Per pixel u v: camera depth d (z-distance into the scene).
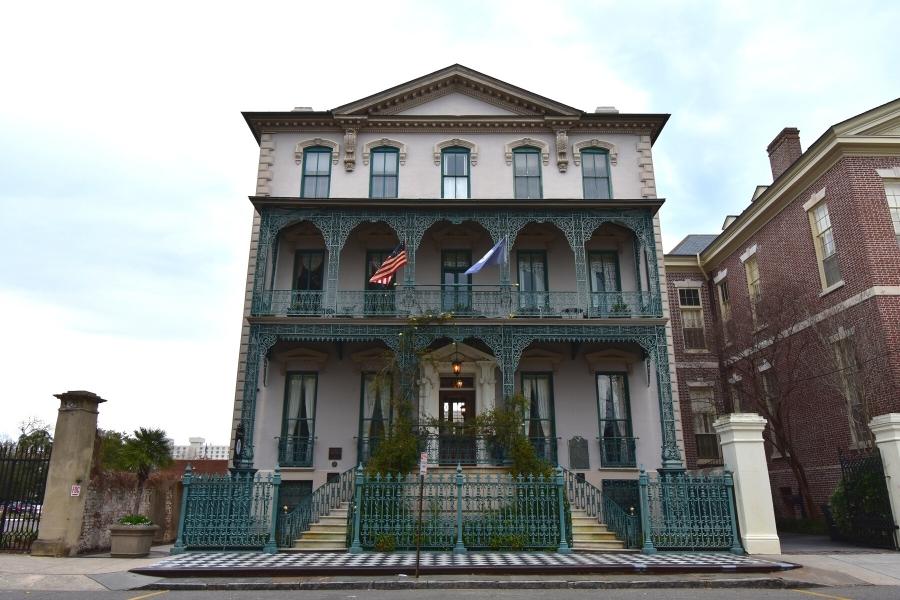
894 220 17.50
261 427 18.25
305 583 10.20
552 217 18.69
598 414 18.81
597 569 11.17
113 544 12.96
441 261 20.14
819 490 19.05
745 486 13.28
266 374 18.66
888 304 16.62
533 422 18.75
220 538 13.49
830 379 18.28
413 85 20.64
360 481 13.69
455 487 14.85
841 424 18.09
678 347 25.89
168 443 19.91
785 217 21.09
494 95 20.94
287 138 20.67
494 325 17.67
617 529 14.09
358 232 20.19
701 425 24.83
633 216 18.77
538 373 19.28
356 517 13.44
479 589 10.06
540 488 13.76
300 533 14.07
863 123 18.02
